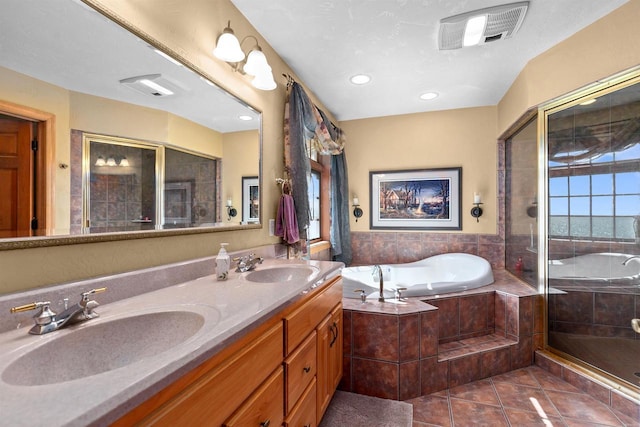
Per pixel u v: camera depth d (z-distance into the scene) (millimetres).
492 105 3262
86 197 986
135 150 1153
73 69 942
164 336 898
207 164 1524
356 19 1795
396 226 3572
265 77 1693
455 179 3375
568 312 2271
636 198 1991
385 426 1639
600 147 2102
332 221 3377
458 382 2061
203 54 1459
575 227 2250
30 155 836
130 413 516
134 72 1136
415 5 1679
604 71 1847
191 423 649
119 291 1036
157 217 1250
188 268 1344
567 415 1735
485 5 1688
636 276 2027
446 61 2311
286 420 1102
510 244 3115
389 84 2721
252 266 1625
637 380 1819
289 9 1706
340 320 1873
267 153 2055
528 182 2645
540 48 2160
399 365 1892
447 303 2334
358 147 3682
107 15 1008
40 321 756
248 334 874
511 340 2336
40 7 854
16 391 504
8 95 786
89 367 774
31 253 839
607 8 1757
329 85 2725
